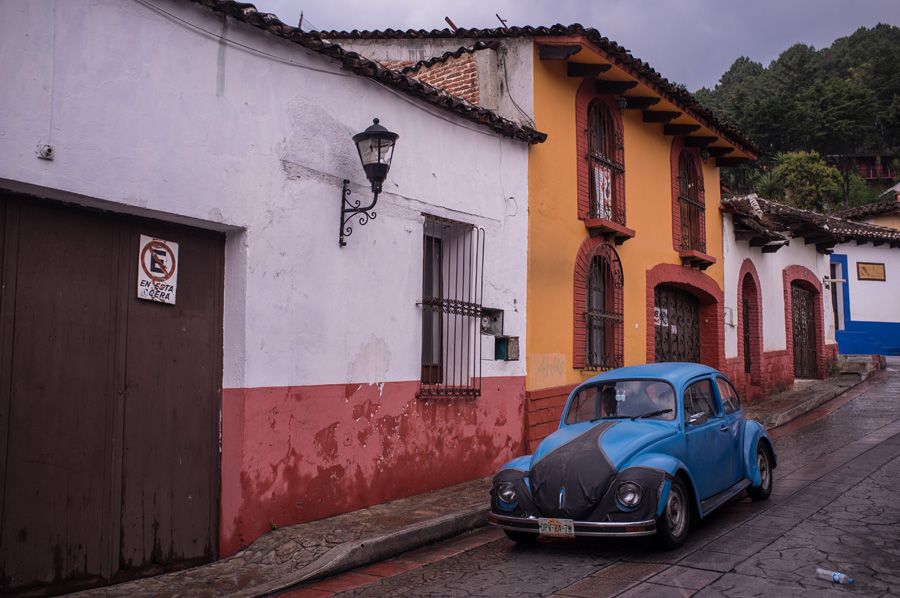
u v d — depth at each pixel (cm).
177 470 586
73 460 514
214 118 601
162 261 584
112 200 523
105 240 546
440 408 836
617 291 1203
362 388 732
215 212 597
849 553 552
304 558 581
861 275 2741
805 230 1956
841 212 3156
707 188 1569
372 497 737
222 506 616
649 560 555
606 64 1077
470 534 697
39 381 499
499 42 1070
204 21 596
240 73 626
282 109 662
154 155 553
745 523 662
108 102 524
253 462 618
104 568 529
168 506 576
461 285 899
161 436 575
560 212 1076
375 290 754
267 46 650
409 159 809
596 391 720
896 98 6438
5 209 488
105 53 524
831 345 2188
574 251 1102
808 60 7588
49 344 506
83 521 518
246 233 625
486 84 1066
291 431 654
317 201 693
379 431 750
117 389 546
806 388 1831
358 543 590
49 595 495
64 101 497
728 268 1625
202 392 611
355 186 735
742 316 1677
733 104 6231
